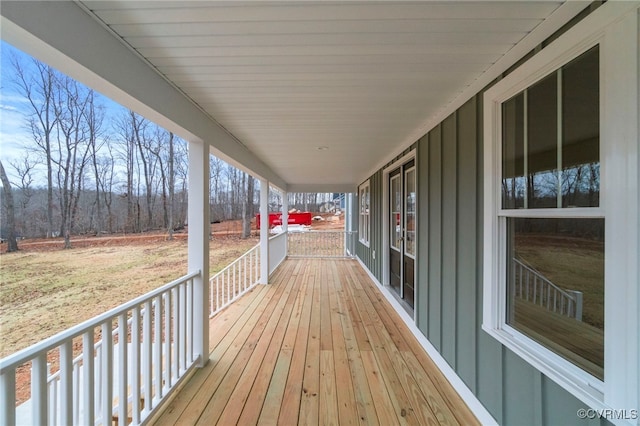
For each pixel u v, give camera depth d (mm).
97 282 4035
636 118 992
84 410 1407
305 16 1306
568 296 1365
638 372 990
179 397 2145
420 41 1512
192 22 1346
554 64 1354
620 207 1043
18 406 2254
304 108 2475
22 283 3541
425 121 2848
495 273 1806
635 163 997
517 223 1728
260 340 3141
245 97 2238
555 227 1443
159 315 2043
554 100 1408
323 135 3363
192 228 2590
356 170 6195
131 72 1588
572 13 1240
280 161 5113
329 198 23922
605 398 1090
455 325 2314
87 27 1291
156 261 5402
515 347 1591
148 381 1895
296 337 3221
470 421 1912
